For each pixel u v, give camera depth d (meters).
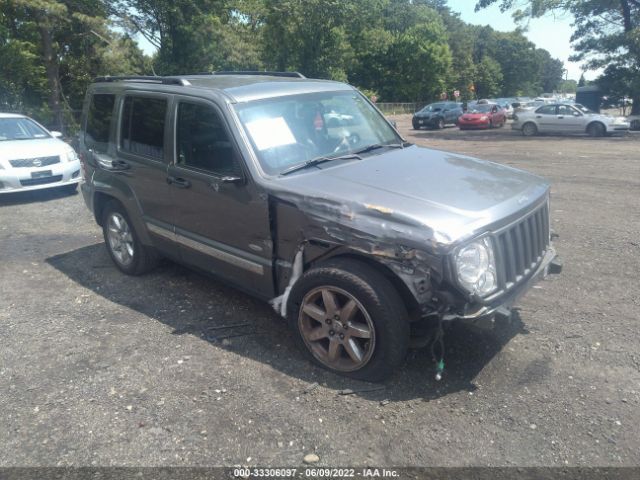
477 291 3.27
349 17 39.94
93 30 24.55
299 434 3.15
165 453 3.03
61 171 9.79
